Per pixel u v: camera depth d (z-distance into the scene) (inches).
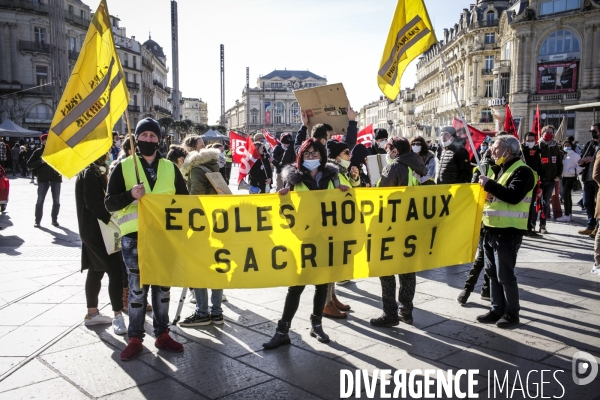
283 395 142.0
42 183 412.5
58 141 155.1
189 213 167.8
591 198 382.6
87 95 158.7
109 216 181.6
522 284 250.4
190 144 241.1
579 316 204.8
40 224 427.2
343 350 173.3
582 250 330.3
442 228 192.9
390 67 205.2
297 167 179.8
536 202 377.7
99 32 159.6
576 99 1791.3
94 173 183.0
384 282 193.6
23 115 1926.7
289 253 176.2
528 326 194.5
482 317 199.8
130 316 169.0
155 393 142.6
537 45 1846.7
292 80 5334.6
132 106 2672.2
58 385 147.0
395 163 195.8
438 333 188.7
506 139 193.0
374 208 183.2
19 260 299.7
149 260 165.9
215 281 172.1
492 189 186.5
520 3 1892.2
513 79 1920.5
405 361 164.4
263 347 174.7
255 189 406.9
